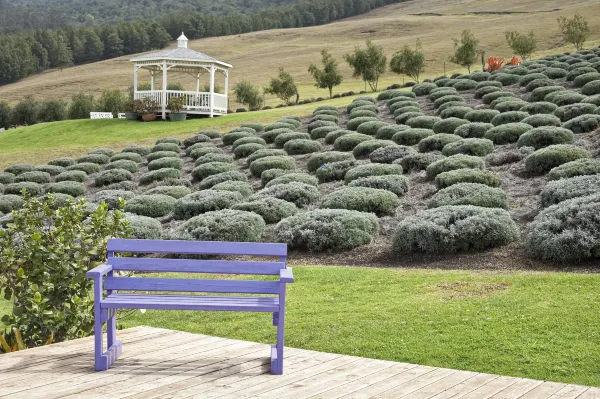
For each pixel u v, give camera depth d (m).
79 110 57.50
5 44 130.75
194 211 15.66
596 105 21.00
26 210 6.54
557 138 16.70
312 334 7.11
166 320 8.48
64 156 29.23
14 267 6.20
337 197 14.22
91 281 6.35
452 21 122.81
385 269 10.26
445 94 29.11
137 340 5.79
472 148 17.23
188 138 28.14
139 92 37.09
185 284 5.07
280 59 102.12
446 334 6.58
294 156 22.12
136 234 13.24
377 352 6.30
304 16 191.75
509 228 11.00
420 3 185.00
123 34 154.88
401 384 4.50
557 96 22.97
